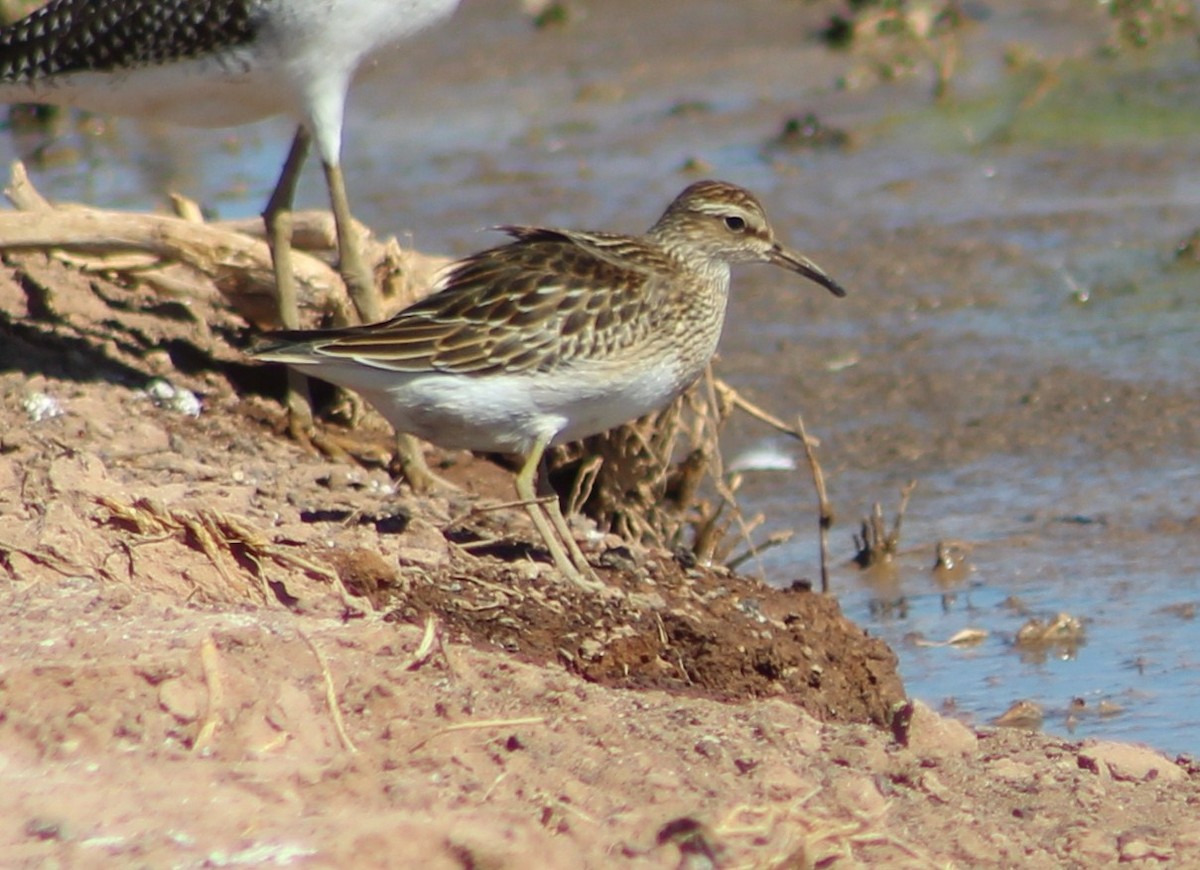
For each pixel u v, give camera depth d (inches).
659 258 446.9
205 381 518.6
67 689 316.2
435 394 414.9
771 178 842.8
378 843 282.8
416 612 390.0
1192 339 657.6
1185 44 973.8
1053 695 439.5
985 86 941.2
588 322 418.9
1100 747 363.6
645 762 323.6
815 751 347.3
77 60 503.2
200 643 327.0
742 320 703.7
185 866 276.1
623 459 486.9
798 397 636.1
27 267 536.7
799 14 1064.8
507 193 824.9
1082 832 323.0
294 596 378.3
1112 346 657.0
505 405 417.4
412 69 1031.0
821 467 589.3
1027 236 757.9
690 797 311.1
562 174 852.0
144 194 840.3
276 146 930.7
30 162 906.1
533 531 452.4
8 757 304.5
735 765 328.5
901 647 470.9
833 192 822.5
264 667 331.6
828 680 414.6
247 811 290.8
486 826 289.0
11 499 404.5
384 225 789.9
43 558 374.6
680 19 1073.5
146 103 510.6
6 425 466.9
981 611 490.6
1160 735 414.3
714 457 515.2
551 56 1035.3
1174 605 487.2
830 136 882.8
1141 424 600.1
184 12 486.6
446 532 444.1
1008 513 549.6
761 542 542.3
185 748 310.2
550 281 421.7
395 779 305.7
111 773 300.8
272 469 467.8
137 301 543.8
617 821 300.0
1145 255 729.6
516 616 395.5
